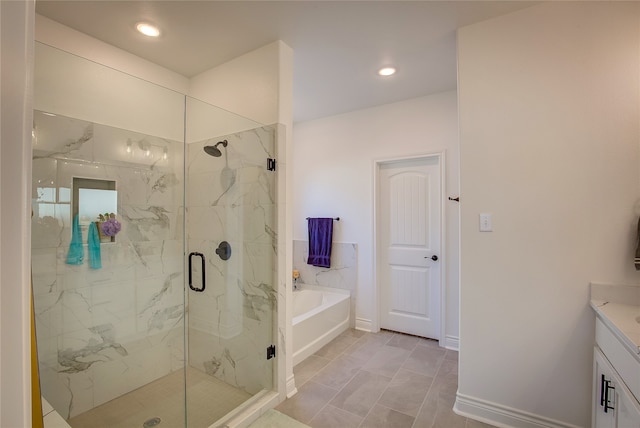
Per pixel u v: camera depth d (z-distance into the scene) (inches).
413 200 132.1
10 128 13.0
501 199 73.9
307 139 156.3
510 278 73.0
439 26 78.8
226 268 93.5
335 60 96.7
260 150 88.0
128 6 70.9
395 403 83.2
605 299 64.1
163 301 95.6
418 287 131.0
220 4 70.6
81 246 78.8
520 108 72.2
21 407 13.4
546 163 69.6
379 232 138.9
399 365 104.7
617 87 64.1
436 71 104.2
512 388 73.0
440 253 123.6
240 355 90.3
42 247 72.3
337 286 146.3
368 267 138.5
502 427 73.1
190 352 99.0
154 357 93.0
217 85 99.0
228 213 93.1
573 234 67.3
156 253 94.2
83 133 79.4
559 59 68.7
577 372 67.0
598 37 65.4
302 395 87.2
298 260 157.9
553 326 69.0
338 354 113.4
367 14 74.3
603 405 58.1
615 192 64.1
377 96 126.0
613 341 54.5
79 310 78.5
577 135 67.0
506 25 73.8
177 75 103.5
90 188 80.5
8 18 13.1
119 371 85.7
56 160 74.4
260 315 87.8
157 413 79.1
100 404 81.8
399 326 135.3
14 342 13.2
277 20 76.7
